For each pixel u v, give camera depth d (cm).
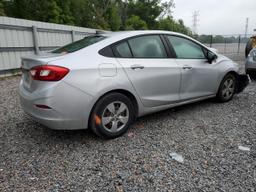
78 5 2138
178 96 403
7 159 286
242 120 406
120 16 4012
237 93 542
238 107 477
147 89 356
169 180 243
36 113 300
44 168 267
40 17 1672
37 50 933
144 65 350
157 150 305
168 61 383
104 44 329
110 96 320
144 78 349
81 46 333
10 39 823
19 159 286
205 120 409
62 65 287
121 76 326
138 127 382
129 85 334
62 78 284
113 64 322
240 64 1120
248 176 247
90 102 304
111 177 250
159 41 384
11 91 629
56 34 1044
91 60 309
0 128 380
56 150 308
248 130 364
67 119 295
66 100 289
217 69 462
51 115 287
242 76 523
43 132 365
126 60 337
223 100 502
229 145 316
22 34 870
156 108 379
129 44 348
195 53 434
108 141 333
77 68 294
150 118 422
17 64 863
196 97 436
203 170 259
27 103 310
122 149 309
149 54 366
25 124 397
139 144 323
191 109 468
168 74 377
